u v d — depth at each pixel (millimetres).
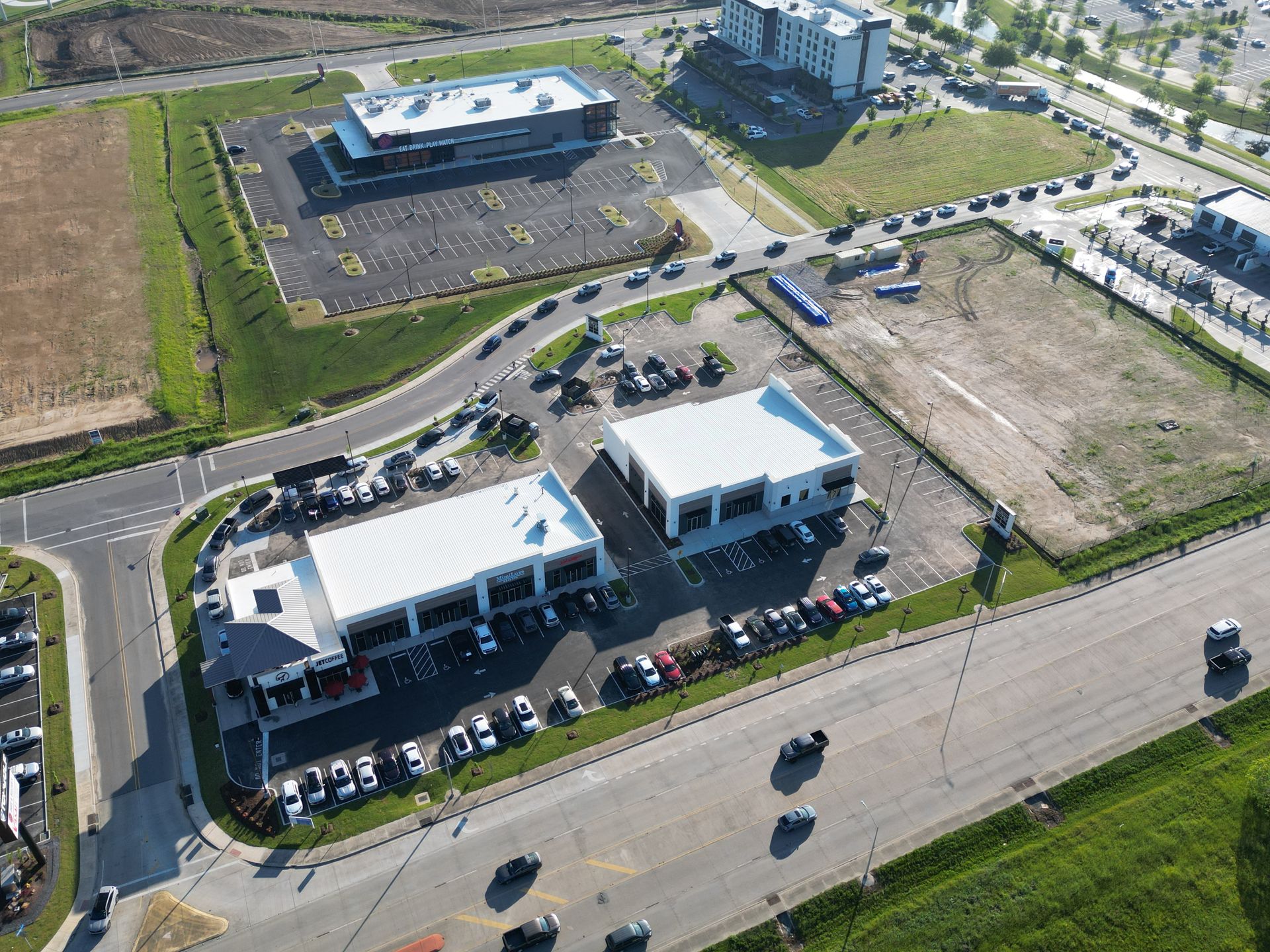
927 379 140750
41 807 87000
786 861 82938
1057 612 105875
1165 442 128625
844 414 133625
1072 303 157500
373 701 95875
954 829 85250
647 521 117062
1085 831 85125
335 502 117062
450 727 93500
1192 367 142625
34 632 102750
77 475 123625
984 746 92125
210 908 79562
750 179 195625
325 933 77812
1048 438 129625
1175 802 87250
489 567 102000
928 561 111875
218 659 94562
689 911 79312
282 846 84000
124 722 94188
